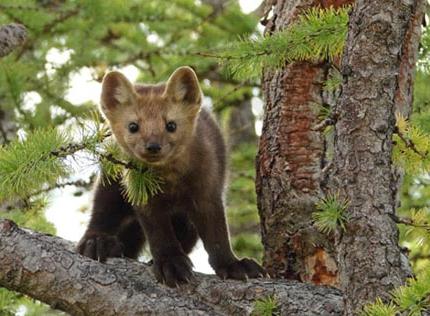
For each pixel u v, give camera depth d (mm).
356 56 7742
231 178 17969
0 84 17297
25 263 9039
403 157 8984
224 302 9297
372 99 7648
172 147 11422
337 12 10125
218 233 11430
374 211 7516
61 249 9203
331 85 10414
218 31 18547
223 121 19312
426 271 7504
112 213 11938
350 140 7648
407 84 10438
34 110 17812
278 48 10062
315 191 10578
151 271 10055
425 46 10883
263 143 10969
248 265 10594
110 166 9758
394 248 7516
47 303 9102
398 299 7219
